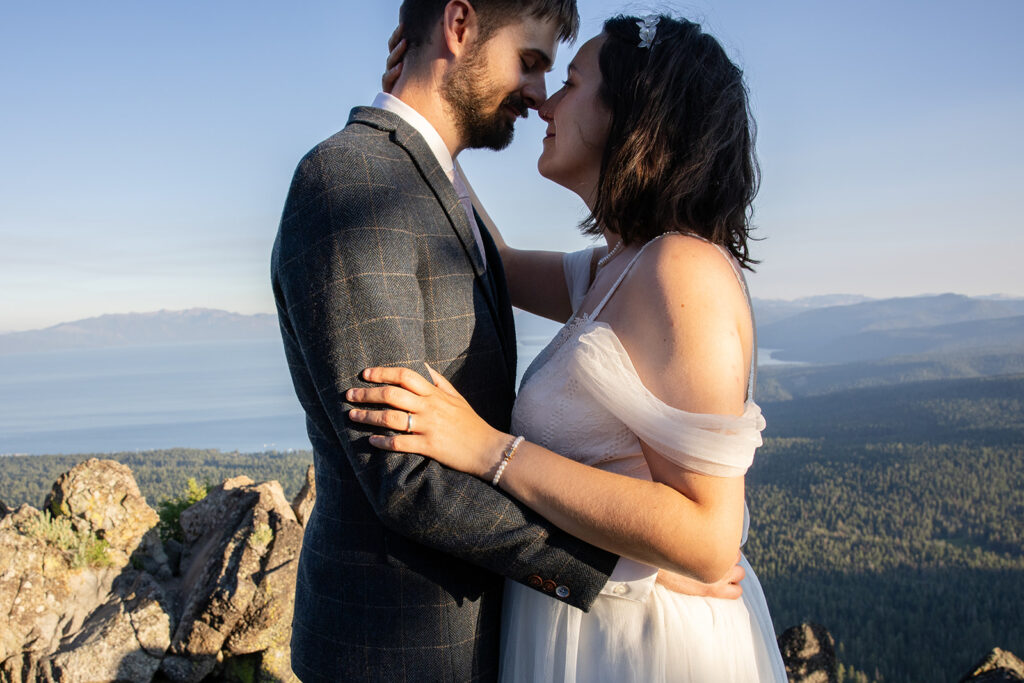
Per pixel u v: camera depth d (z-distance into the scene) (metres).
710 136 1.33
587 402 1.35
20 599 3.18
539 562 1.24
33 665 3.02
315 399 1.38
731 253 1.44
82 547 3.38
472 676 1.38
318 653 1.39
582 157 1.54
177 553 3.74
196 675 3.15
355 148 1.30
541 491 1.21
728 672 1.37
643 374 1.26
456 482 1.22
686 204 1.33
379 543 1.34
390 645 1.33
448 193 1.38
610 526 1.18
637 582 1.31
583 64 1.51
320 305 1.22
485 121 1.52
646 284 1.29
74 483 3.52
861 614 80.19
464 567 1.36
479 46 1.44
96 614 3.29
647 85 1.35
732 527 1.19
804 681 3.18
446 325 1.35
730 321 1.25
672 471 1.21
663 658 1.31
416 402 1.21
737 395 1.23
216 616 3.14
